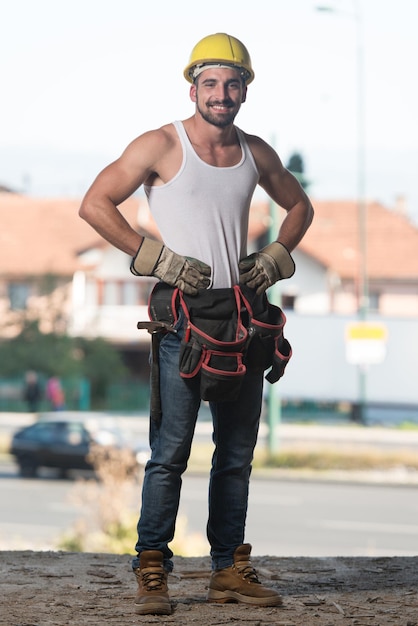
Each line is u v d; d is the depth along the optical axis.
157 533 10.91
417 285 125.56
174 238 10.62
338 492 56.94
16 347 111.19
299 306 125.19
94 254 129.25
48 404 113.44
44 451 59.47
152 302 10.71
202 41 10.64
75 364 112.06
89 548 32.84
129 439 59.28
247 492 11.35
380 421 96.38
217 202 10.62
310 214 11.42
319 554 38.00
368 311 125.94
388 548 40.06
